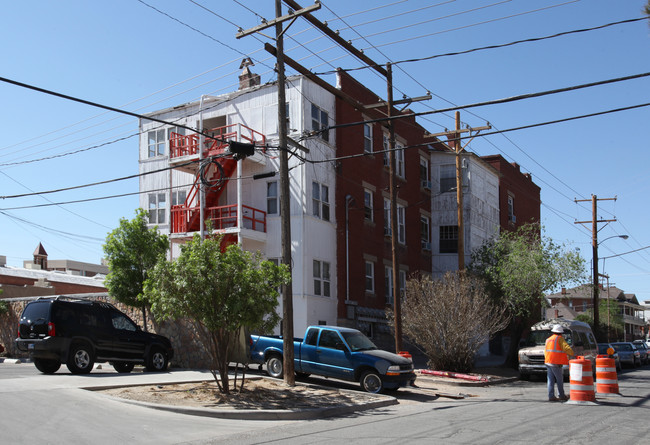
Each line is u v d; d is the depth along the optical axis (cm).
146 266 1956
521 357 2258
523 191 4628
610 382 1608
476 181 3738
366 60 1956
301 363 1681
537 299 2739
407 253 3256
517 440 915
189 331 1903
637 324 9394
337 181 2686
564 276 2583
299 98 2511
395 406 1426
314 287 2470
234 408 1205
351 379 1595
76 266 5631
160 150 2911
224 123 2777
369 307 2828
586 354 2341
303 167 2462
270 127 2575
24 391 1210
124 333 1695
